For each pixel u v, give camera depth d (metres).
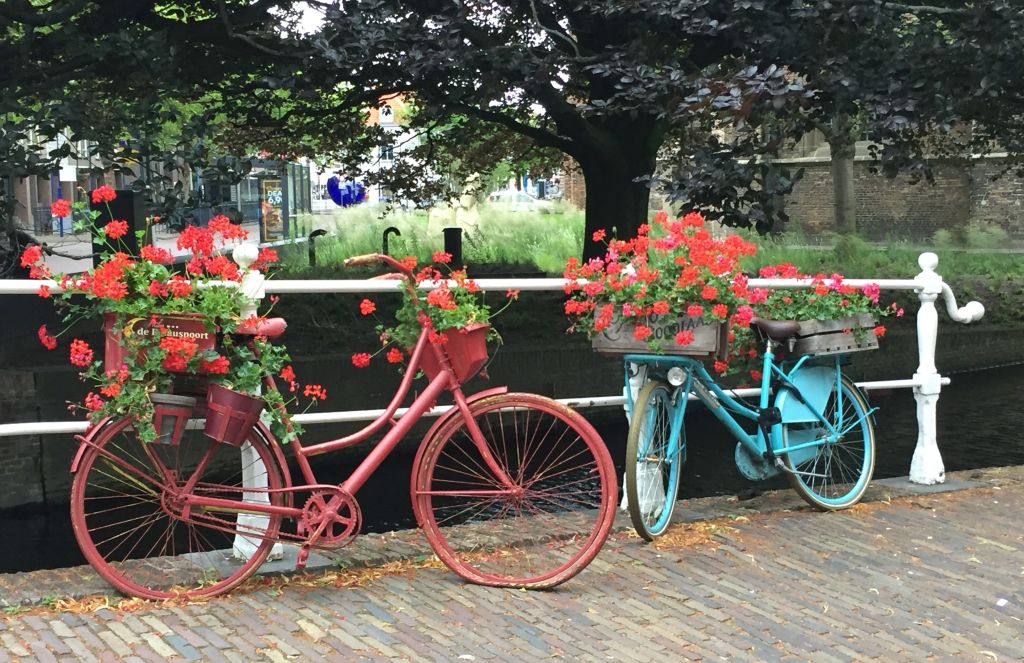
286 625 3.77
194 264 3.99
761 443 5.39
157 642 3.56
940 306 16.81
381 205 23.17
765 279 5.53
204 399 4.00
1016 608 4.19
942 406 13.69
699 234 4.85
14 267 9.61
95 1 10.28
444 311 4.26
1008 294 18.17
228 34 10.21
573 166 21.91
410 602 4.06
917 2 10.40
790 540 5.01
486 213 23.88
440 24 9.78
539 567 4.47
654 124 13.73
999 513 5.56
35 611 3.83
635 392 5.20
